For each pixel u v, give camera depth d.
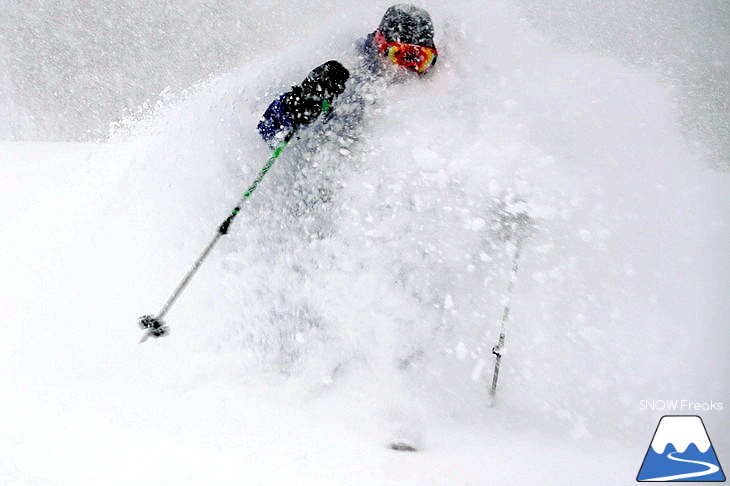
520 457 3.69
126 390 4.52
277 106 5.41
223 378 4.81
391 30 6.16
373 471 3.29
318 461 3.42
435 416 4.46
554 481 3.27
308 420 4.28
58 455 3.35
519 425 4.44
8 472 3.12
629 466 3.59
